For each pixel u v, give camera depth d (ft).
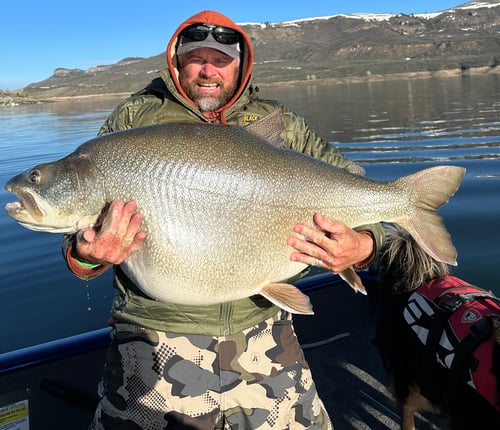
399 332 4.44
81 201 2.99
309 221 3.23
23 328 7.39
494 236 9.68
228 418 3.48
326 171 3.31
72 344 4.67
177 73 3.68
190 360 3.34
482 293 4.10
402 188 3.44
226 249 3.06
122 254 2.85
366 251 3.34
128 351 3.39
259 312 3.50
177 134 3.07
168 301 3.12
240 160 3.10
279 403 3.53
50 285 8.80
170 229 2.99
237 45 3.59
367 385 5.36
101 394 3.54
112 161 3.00
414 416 4.77
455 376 3.72
